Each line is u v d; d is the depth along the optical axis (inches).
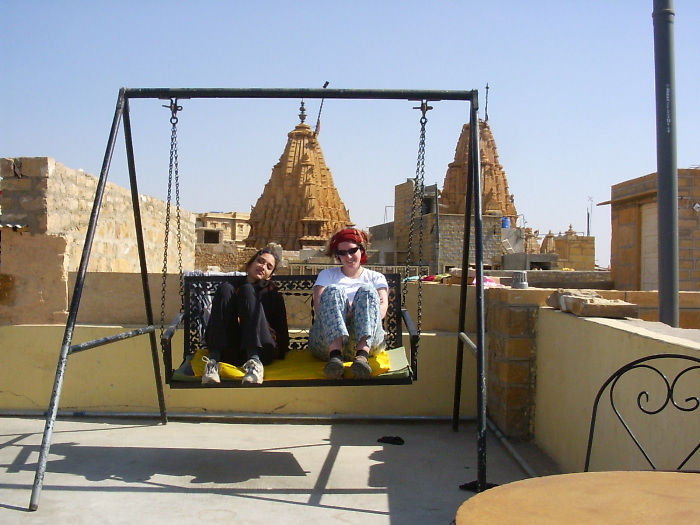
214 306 188.4
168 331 185.6
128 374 252.4
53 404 162.7
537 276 644.7
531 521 88.0
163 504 164.1
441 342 250.1
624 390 154.9
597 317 183.8
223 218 2449.6
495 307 237.3
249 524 153.1
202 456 203.6
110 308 266.2
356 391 250.5
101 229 378.9
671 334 151.1
